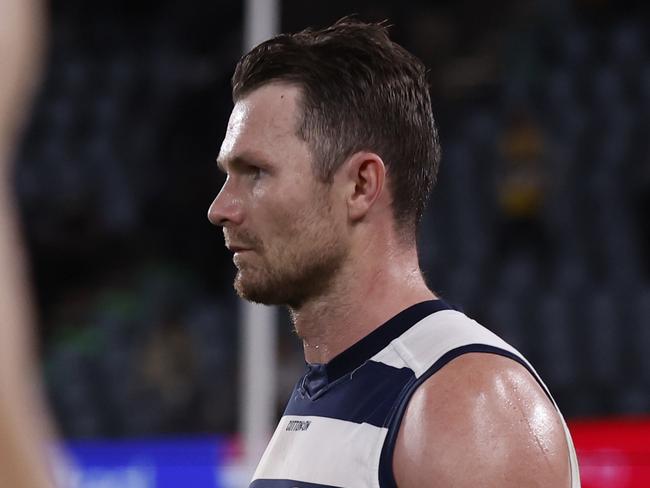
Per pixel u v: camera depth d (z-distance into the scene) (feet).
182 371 65.21
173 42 81.10
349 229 12.30
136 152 77.15
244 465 36.96
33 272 76.43
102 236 76.07
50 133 77.82
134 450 39.24
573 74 70.18
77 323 71.46
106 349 67.00
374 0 77.77
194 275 74.79
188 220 76.69
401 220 12.66
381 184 12.30
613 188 65.77
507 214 67.31
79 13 82.17
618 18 72.84
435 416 10.77
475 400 10.75
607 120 67.56
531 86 70.59
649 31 70.79
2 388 2.61
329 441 11.72
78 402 65.16
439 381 11.10
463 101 74.95
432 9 78.18
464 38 77.56
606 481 34.55
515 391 10.93
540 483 10.36
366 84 12.26
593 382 58.95
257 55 12.63
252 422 34.35
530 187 66.90
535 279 63.82
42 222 76.59
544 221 66.18
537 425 10.71
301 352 60.49
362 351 12.19
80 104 78.95
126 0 82.48
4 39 2.64
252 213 12.25
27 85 2.75
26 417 2.67
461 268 66.18
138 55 80.59
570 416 58.70
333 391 12.26
